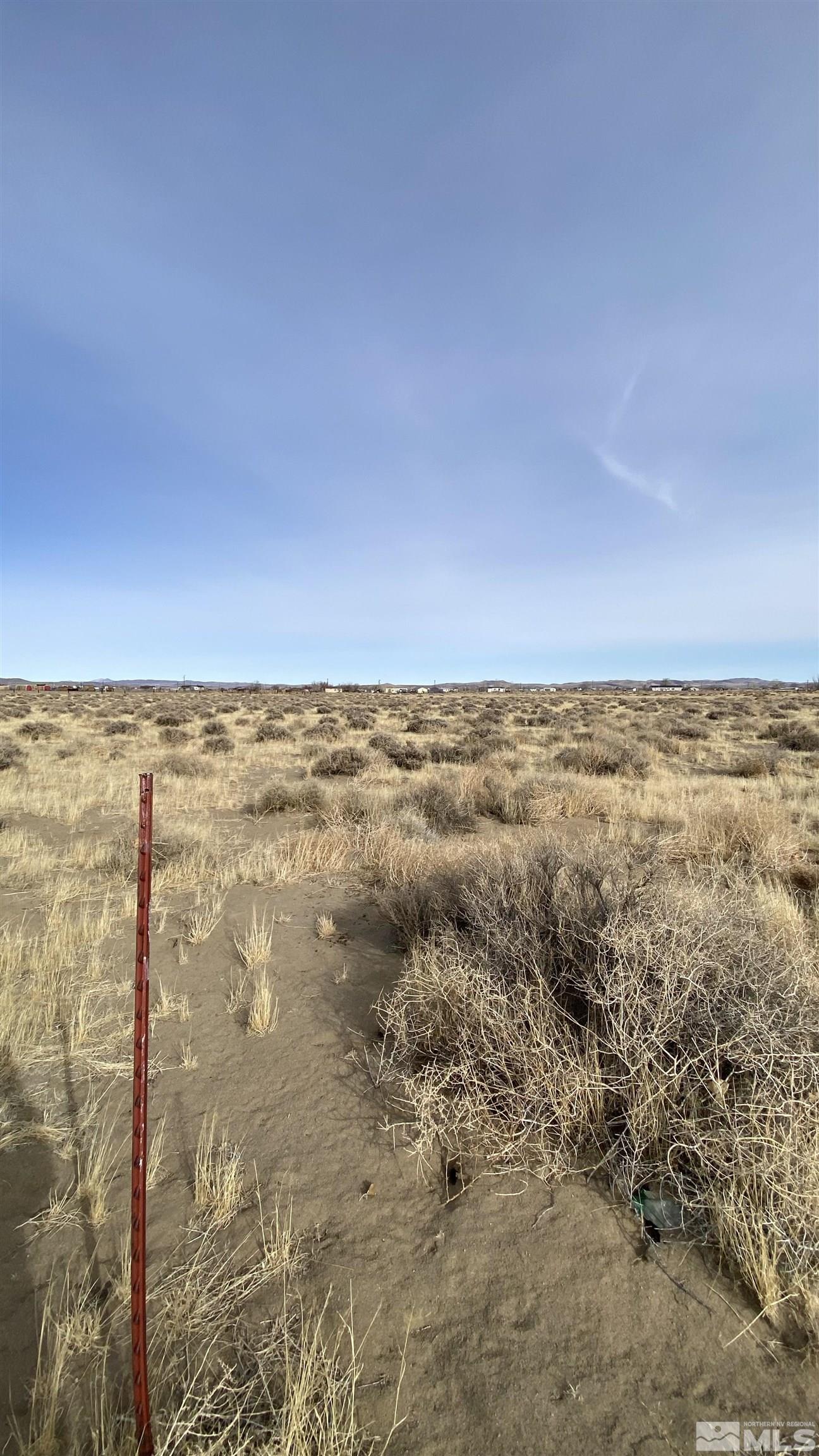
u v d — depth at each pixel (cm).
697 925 353
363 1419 191
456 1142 307
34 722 3070
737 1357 208
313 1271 240
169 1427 180
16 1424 188
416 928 525
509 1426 189
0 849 874
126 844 837
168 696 7000
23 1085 356
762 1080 272
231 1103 341
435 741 2288
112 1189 281
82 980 489
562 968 361
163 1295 227
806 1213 233
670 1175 270
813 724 2930
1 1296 229
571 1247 248
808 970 355
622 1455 182
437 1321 221
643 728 2798
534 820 1074
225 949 548
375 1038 402
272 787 1205
